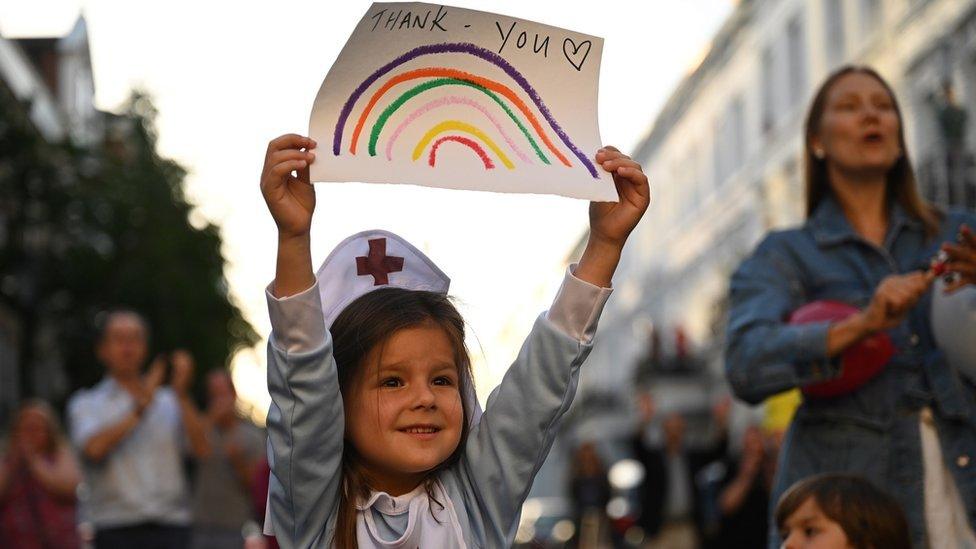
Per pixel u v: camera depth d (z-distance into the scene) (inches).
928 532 152.9
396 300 112.9
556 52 109.3
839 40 1179.9
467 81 108.6
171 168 1715.1
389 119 106.7
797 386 158.1
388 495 112.2
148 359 1621.6
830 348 152.6
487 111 108.7
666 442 454.6
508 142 108.3
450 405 111.7
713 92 1793.8
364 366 110.7
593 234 114.3
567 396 113.9
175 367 320.8
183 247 1669.5
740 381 161.3
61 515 351.3
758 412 1186.6
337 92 105.7
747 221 1627.7
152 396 309.1
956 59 804.0
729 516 370.0
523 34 108.8
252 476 338.0
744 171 1626.5
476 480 114.9
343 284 119.0
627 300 2593.5
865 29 1056.8
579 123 110.1
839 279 165.2
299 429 107.5
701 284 1937.7
